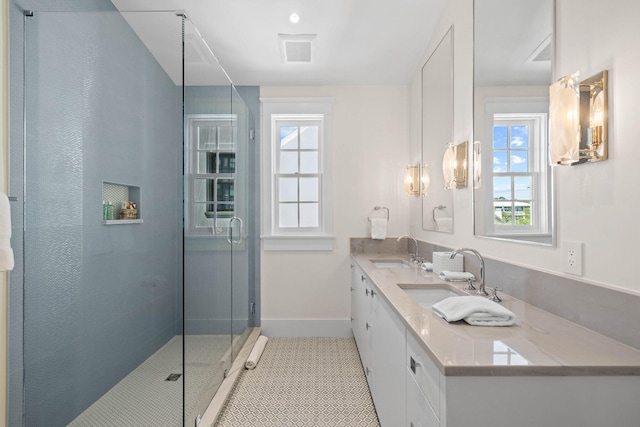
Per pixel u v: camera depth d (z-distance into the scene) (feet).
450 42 7.91
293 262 12.28
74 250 6.34
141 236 7.14
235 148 9.82
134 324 6.69
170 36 6.56
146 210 7.18
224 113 8.82
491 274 5.96
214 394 7.84
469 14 6.91
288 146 12.64
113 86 6.94
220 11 8.21
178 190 6.79
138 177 7.39
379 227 11.83
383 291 5.88
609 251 3.61
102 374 6.33
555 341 3.56
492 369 3.00
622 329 3.44
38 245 5.90
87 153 6.56
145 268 6.97
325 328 12.19
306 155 12.59
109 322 6.64
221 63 10.75
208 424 6.79
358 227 12.23
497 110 5.73
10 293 5.55
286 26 8.86
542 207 4.64
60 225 6.17
